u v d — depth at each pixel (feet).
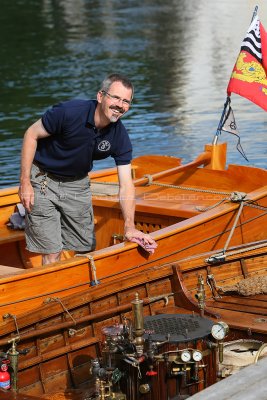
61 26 131.23
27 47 106.01
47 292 21.12
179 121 59.06
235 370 19.62
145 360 18.13
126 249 22.71
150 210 29.22
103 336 19.54
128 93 21.56
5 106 66.85
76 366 21.13
